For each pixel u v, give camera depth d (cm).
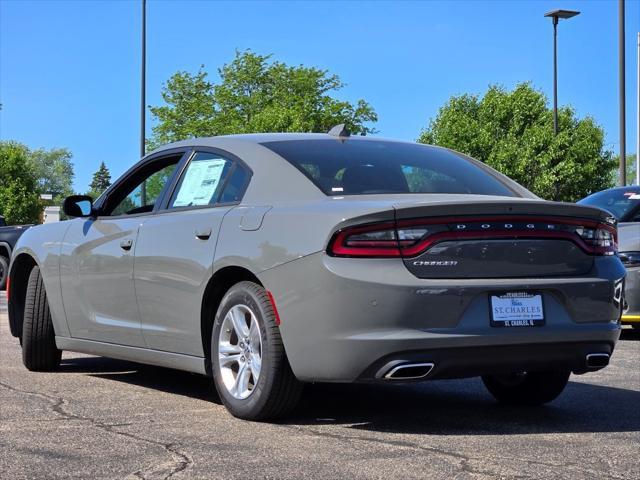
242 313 477
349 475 360
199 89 5266
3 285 1839
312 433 443
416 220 429
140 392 571
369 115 5306
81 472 364
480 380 636
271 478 355
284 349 454
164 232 533
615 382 625
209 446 412
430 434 444
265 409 462
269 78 5319
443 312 425
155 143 5238
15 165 6962
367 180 487
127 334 564
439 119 5381
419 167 517
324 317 429
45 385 598
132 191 594
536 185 4872
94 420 475
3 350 777
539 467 375
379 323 422
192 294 504
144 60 3102
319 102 5222
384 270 423
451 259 431
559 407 529
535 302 444
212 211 511
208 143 552
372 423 472
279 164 496
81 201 611
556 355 450
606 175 5069
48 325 652
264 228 464
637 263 891
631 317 895
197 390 580
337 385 607
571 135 4938
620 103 2384
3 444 414
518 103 5012
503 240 440
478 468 372
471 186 509
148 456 392
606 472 368
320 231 434
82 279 605
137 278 549
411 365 421
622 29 2370
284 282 445
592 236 466
